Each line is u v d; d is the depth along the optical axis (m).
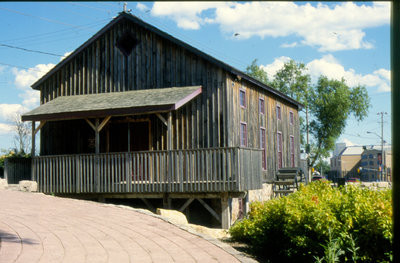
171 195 15.21
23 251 6.21
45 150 18.88
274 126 23.45
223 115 16.34
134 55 17.97
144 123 17.31
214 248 7.38
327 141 55.22
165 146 16.80
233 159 14.41
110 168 16.03
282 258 9.96
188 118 16.78
